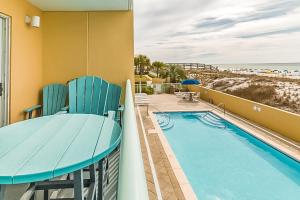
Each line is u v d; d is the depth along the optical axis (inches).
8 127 81.4
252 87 821.2
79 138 69.6
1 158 54.7
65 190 100.9
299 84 722.8
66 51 234.5
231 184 173.3
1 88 163.3
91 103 163.0
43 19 229.6
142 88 604.4
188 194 124.6
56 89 212.5
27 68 195.9
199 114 382.0
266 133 263.1
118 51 239.0
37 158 54.6
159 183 136.1
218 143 263.1
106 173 109.4
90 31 235.6
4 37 164.6
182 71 896.3
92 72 238.5
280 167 203.5
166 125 324.5
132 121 57.6
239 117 342.6
